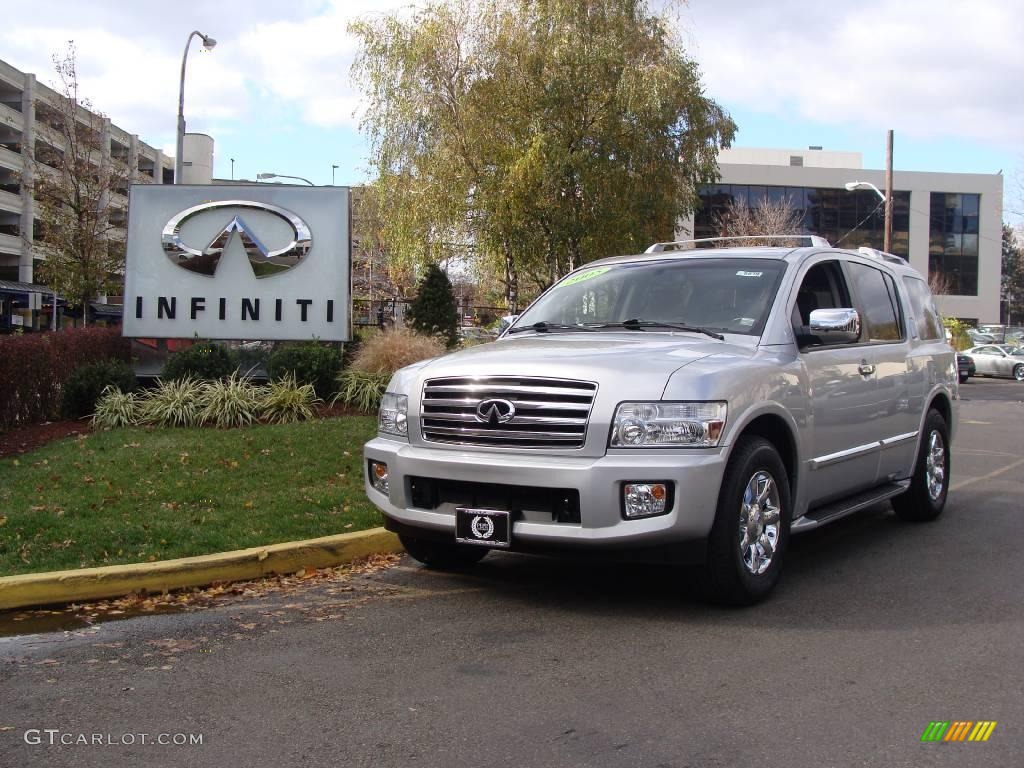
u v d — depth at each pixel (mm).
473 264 24812
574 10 22688
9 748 3426
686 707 3730
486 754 3326
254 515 6965
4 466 8469
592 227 22797
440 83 23031
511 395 4898
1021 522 7680
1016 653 4379
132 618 5125
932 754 3301
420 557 5988
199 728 3590
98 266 27250
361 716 3686
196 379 12117
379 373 12703
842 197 59812
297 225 14359
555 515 4746
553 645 4531
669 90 22766
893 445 6773
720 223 53562
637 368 4789
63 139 30219
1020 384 31844
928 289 8242
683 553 4715
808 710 3693
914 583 5680
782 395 5250
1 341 10703
